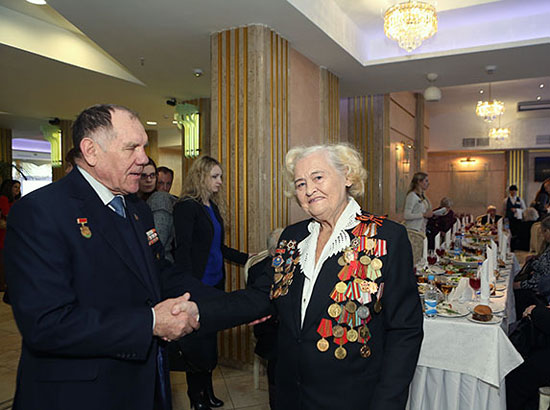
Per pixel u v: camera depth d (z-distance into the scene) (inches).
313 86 185.6
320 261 52.7
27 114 323.6
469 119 495.2
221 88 146.9
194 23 140.7
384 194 278.2
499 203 526.3
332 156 53.5
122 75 224.1
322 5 147.6
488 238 221.3
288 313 52.7
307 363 49.8
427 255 137.8
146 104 287.4
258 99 139.6
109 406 47.7
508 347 80.5
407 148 357.7
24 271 44.2
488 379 80.1
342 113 286.0
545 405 82.7
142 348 46.6
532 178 505.4
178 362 90.0
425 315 87.4
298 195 54.5
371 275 49.6
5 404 110.7
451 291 105.0
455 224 245.6
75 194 49.3
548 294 107.5
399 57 186.7
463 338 82.4
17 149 544.4
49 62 195.8
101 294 48.4
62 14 134.7
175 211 105.0
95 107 50.9
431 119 511.8
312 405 49.5
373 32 190.2
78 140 50.3
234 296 61.0
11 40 174.9
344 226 53.6
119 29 147.1
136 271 51.7
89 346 44.4
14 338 165.0
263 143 139.9
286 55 156.0
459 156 543.5
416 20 148.0
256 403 115.6
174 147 429.4
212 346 93.6
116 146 49.8
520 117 469.4
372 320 49.9
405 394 47.2
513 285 150.5
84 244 47.8
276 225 147.8
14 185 245.6
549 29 166.9
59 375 46.5
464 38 181.2
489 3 162.1
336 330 48.9
